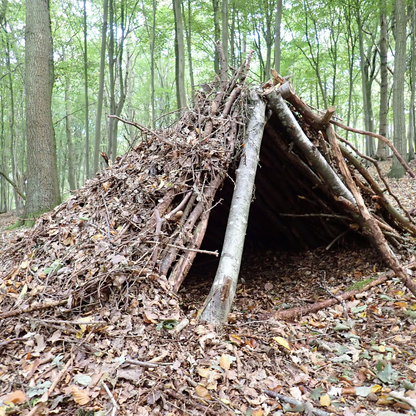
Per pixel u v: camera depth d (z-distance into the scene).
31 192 9.18
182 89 10.16
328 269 4.86
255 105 4.04
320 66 19.58
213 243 6.44
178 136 4.20
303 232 5.75
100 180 4.12
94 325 2.53
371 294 3.61
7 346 2.45
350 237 5.35
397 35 11.30
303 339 2.87
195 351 2.42
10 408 1.90
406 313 3.07
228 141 3.94
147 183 3.72
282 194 5.58
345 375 2.36
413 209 6.00
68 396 2.00
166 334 2.55
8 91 20.02
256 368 2.38
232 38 15.02
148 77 26.41
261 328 2.99
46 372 2.20
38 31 9.30
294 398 2.11
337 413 1.97
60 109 27.39
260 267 5.76
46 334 2.53
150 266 2.95
